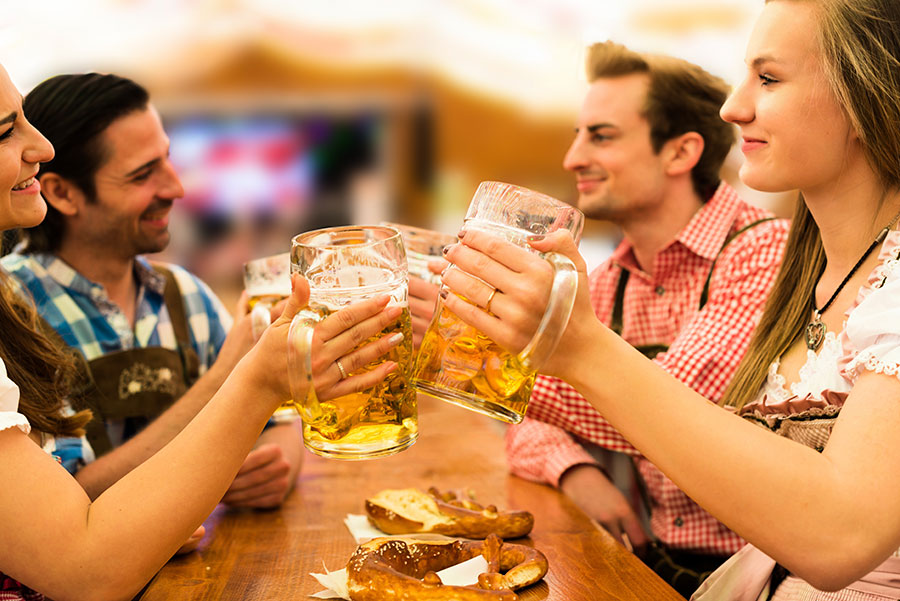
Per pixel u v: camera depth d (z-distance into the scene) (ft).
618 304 6.98
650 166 6.59
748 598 4.00
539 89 13.24
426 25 12.96
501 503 4.84
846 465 2.96
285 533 4.29
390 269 3.13
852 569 2.90
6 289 4.46
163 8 12.55
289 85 13.08
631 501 6.59
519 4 12.93
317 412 2.94
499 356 3.09
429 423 6.87
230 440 3.19
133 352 5.63
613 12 12.59
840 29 3.58
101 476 4.49
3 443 3.05
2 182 3.61
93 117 5.43
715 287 6.25
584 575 3.65
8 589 3.64
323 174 13.39
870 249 3.90
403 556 3.48
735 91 3.98
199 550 4.06
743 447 2.95
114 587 3.05
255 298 4.75
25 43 12.17
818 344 4.13
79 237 5.66
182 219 13.15
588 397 3.17
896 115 3.57
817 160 3.77
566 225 3.12
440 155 13.53
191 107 12.97
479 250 3.04
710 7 12.20
